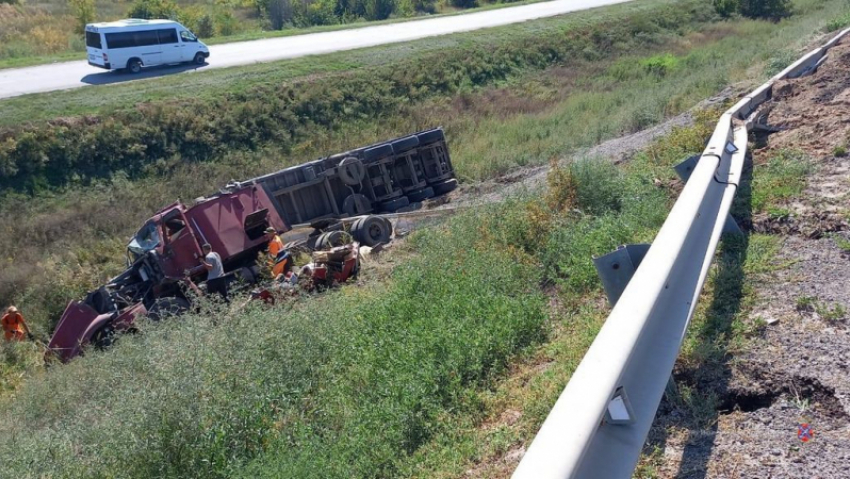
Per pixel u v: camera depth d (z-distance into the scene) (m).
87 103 27.33
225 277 15.09
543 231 8.96
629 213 8.38
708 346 4.79
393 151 21.16
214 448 6.00
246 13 58.72
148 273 15.48
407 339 7.00
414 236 14.62
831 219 6.36
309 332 7.87
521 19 48.28
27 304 18.14
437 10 65.00
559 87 35.97
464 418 5.66
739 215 6.99
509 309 6.86
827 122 8.92
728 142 7.50
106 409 7.29
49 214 22.81
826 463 3.55
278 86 30.70
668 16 46.53
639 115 21.02
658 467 3.91
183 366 6.90
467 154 24.91
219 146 27.44
